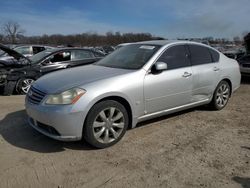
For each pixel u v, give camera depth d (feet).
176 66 15.12
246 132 14.57
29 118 13.26
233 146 12.76
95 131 12.03
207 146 12.73
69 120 11.21
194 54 16.43
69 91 11.44
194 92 16.16
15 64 24.88
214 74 17.33
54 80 12.74
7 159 11.27
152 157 11.60
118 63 15.02
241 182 9.77
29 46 50.21
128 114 13.30
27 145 12.64
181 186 9.50
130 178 9.97
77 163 11.03
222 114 17.78
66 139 11.44
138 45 16.17
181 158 11.51
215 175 10.21
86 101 11.43
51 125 11.39
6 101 21.30
